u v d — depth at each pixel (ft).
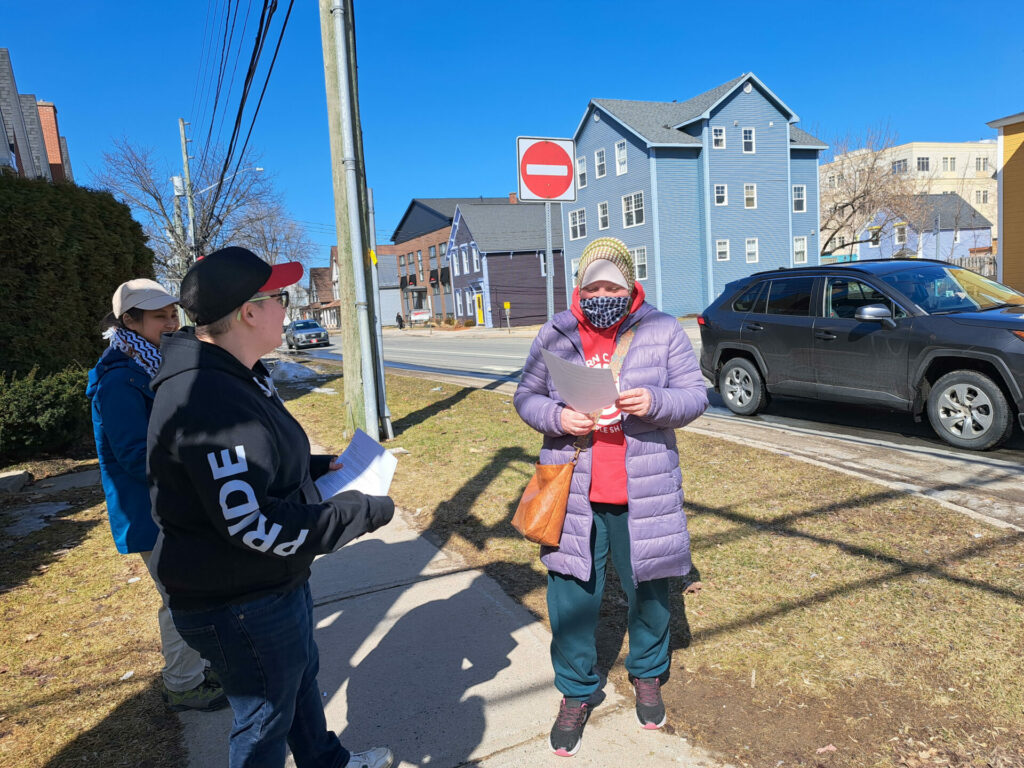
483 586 11.85
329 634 10.53
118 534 8.07
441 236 180.45
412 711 8.53
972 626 9.55
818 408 27.09
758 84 112.16
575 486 7.61
